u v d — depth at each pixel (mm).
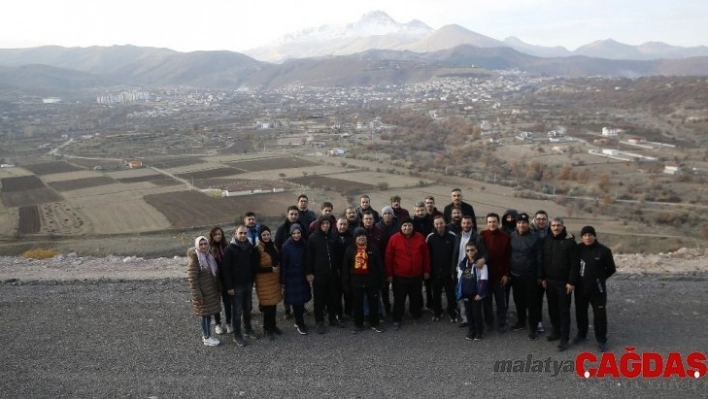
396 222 10594
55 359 8461
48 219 57219
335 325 9945
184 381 7688
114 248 42156
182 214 58406
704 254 14234
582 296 8531
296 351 8695
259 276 9305
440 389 7250
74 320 10055
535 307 8953
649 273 11797
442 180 76938
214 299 9062
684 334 8688
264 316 9414
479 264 8891
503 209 56375
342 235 10156
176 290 11656
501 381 7441
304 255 9594
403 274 9633
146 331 9539
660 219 54844
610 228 49656
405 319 10227
